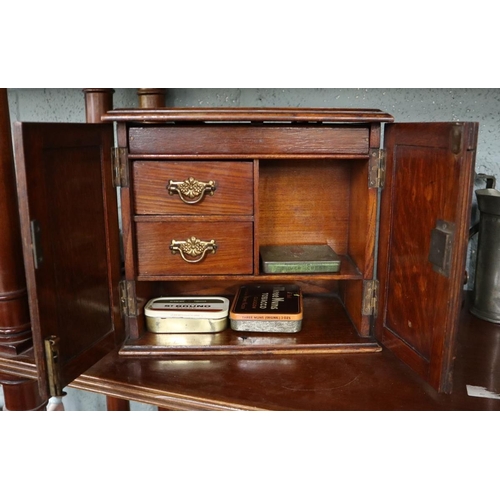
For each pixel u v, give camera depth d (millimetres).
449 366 746
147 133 891
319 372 882
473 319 1109
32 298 712
